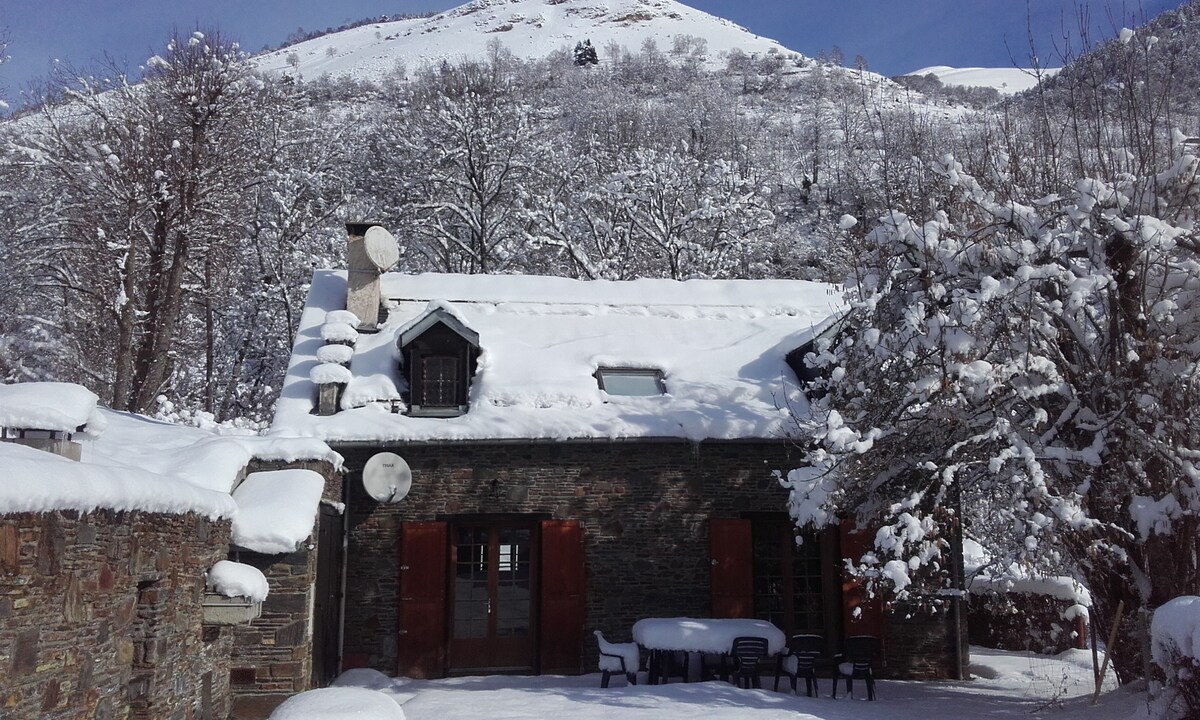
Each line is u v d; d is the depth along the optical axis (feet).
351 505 43.83
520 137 90.17
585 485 44.80
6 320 71.92
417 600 43.09
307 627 33.27
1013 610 49.75
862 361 35.29
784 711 31.42
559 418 44.42
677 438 43.96
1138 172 33.35
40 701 16.44
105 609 19.36
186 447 32.83
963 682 43.52
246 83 77.71
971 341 31.04
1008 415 32.53
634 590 44.32
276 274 84.02
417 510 44.01
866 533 45.24
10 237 70.03
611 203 87.71
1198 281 31.40
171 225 70.85
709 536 44.73
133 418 39.75
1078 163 35.70
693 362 50.11
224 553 29.48
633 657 38.63
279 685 32.22
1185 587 30.17
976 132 43.83
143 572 21.50
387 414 44.68
